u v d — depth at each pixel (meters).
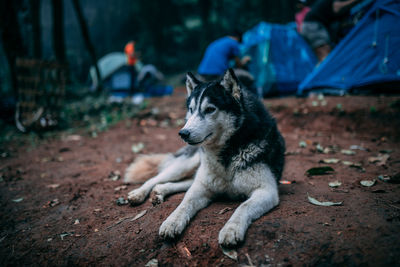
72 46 26.22
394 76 5.27
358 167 3.21
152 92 11.62
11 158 5.06
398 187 2.46
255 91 4.78
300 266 1.59
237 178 2.34
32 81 6.96
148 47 23.03
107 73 13.68
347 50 5.86
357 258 1.55
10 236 2.49
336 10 6.25
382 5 5.29
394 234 1.67
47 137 6.58
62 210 2.88
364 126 4.86
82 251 2.14
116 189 3.29
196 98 2.36
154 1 22.61
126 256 1.99
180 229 2.00
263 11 23.11
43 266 2.07
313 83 6.44
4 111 7.58
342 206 2.12
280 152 2.66
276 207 2.24
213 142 2.32
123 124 7.39
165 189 2.75
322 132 5.19
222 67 6.03
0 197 3.30
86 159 4.80
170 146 5.36
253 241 1.82
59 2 11.46
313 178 2.99
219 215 2.21
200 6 22.80
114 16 27.11
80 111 8.70
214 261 1.76
